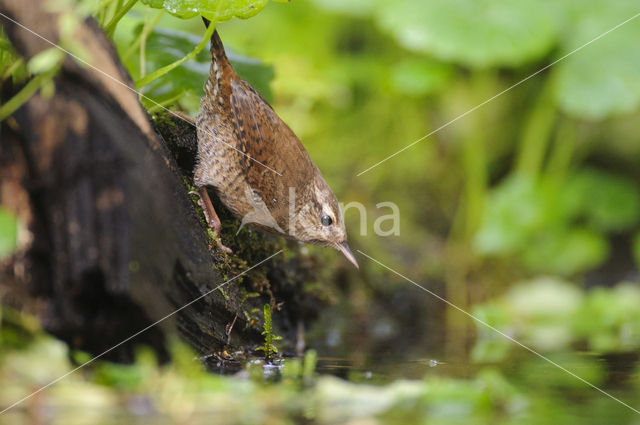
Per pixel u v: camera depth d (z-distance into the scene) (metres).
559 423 4.78
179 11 6.06
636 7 13.94
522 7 13.39
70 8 5.03
